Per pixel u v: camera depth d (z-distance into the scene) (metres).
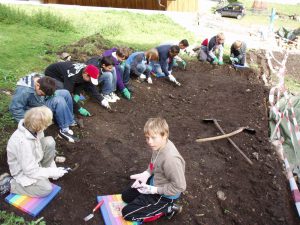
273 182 4.52
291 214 4.16
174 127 5.61
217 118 6.12
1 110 4.73
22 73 5.95
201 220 3.69
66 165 4.18
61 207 3.55
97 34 8.56
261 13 21.88
